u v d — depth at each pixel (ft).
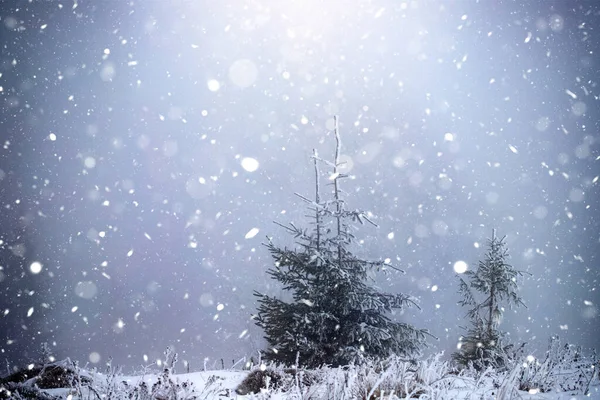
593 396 18.84
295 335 35.70
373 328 36.09
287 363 36.06
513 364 21.83
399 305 38.93
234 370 28.04
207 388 19.97
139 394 18.01
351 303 36.78
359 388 18.71
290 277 38.83
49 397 19.77
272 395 19.63
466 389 19.44
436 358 21.54
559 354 25.32
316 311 37.14
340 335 36.52
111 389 18.02
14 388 20.70
